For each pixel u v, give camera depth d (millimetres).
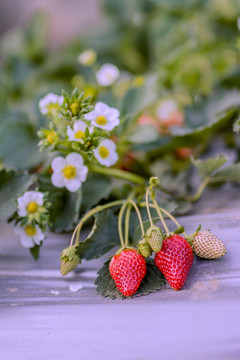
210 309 458
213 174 580
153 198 526
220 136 681
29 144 644
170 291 482
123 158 662
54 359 454
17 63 1052
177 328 451
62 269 504
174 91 791
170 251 475
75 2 1412
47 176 583
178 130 629
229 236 524
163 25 915
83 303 494
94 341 458
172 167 678
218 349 433
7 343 474
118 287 482
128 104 653
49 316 489
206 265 496
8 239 611
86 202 580
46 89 696
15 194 565
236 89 685
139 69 1014
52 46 1361
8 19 1485
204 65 792
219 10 804
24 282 538
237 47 733
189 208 581
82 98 513
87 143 514
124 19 1013
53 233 599
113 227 529
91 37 1030
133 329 458
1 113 722
